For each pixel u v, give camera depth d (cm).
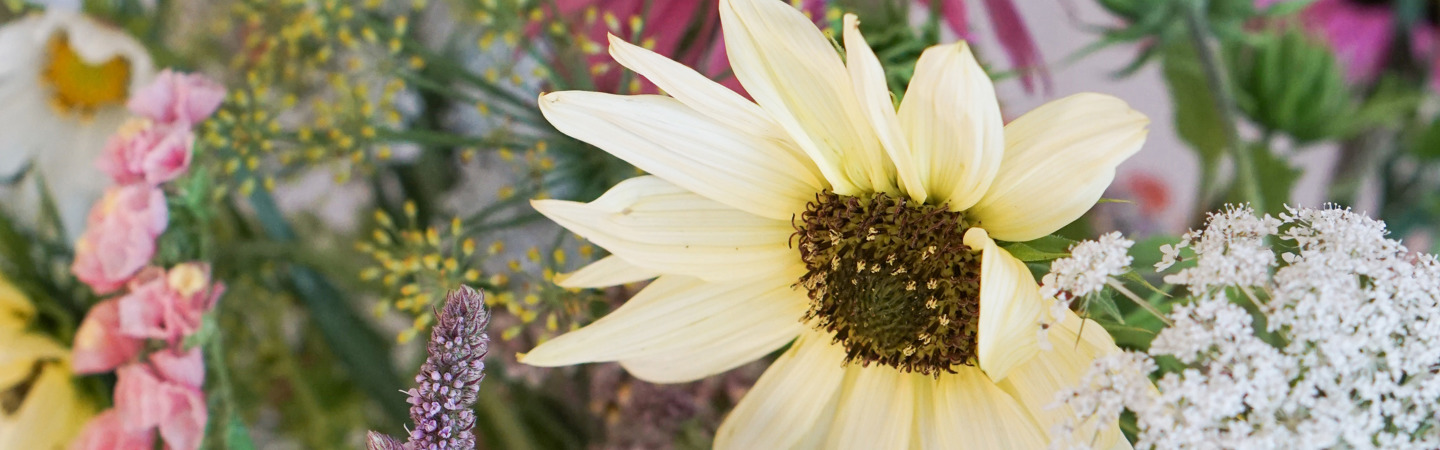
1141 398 35
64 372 46
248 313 52
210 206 47
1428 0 53
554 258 46
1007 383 39
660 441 46
